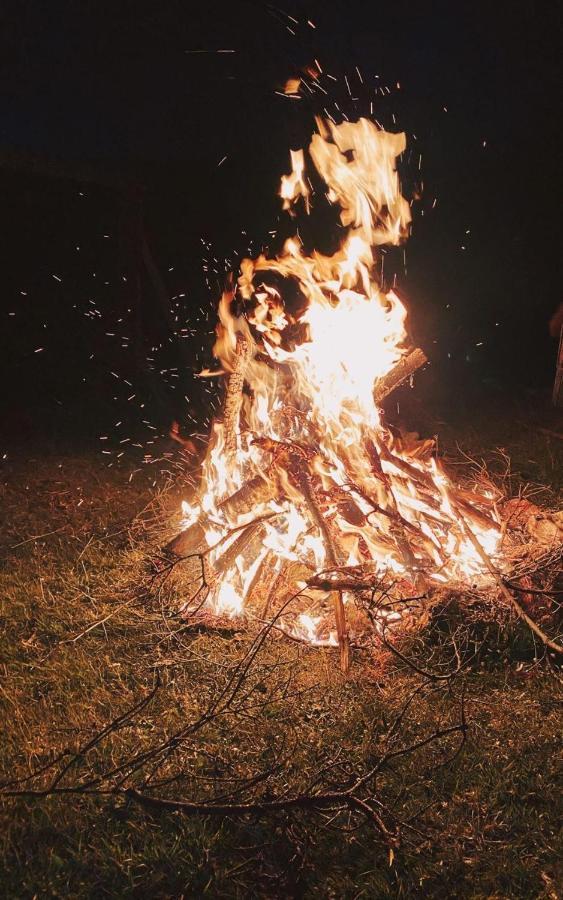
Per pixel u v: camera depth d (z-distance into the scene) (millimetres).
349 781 2297
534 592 3012
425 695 2678
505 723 2535
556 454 5211
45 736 2498
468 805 2221
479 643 2918
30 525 4105
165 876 2010
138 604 3293
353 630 3061
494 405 6469
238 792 2209
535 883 1985
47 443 5484
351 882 1990
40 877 1997
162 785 2260
